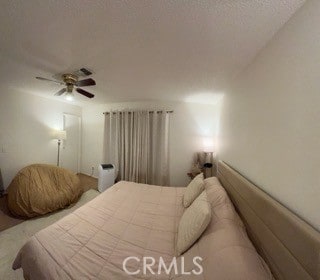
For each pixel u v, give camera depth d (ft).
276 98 3.81
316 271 2.15
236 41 4.41
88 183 13.39
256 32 3.98
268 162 4.06
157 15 3.59
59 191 9.37
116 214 5.86
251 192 4.29
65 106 13.96
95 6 3.39
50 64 6.18
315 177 2.61
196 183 6.57
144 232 5.00
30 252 3.90
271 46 4.14
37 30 4.22
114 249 4.25
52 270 3.47
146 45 4.78
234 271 2.83
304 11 3.02
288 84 3.39
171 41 4.55
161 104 12.50
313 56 2.76
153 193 7.76
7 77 7.82
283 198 3.41
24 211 7.89
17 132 10.82
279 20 3.53
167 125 12.25
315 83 2.69
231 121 7.47
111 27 4.04
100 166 12.09
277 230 3.07
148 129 12.44
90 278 3.38
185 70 6.46
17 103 10.71
